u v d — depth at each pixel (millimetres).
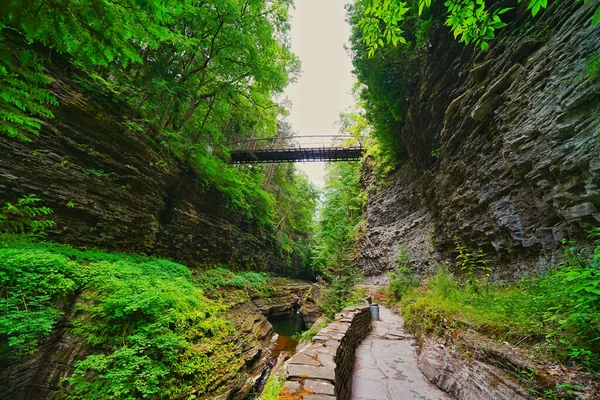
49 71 7285
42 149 7039
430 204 10469
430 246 10969
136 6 1873
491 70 5750
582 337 2344
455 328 4242
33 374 4734
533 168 4508
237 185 16766
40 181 6914
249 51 12992
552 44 4219
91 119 8328
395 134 13969
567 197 3873
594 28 3414
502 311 3738
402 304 9633
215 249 15688
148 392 4672
